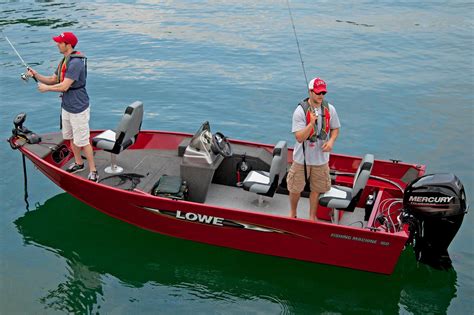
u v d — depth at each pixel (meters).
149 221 6.38
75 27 15.57
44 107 10.08
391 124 9.73
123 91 10.95
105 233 6.66
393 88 11.44
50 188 7.54
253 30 15.85
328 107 5.41
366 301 5.68
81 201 7.24
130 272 6.02
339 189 5.97
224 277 6.00
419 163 8.41
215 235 6.18
